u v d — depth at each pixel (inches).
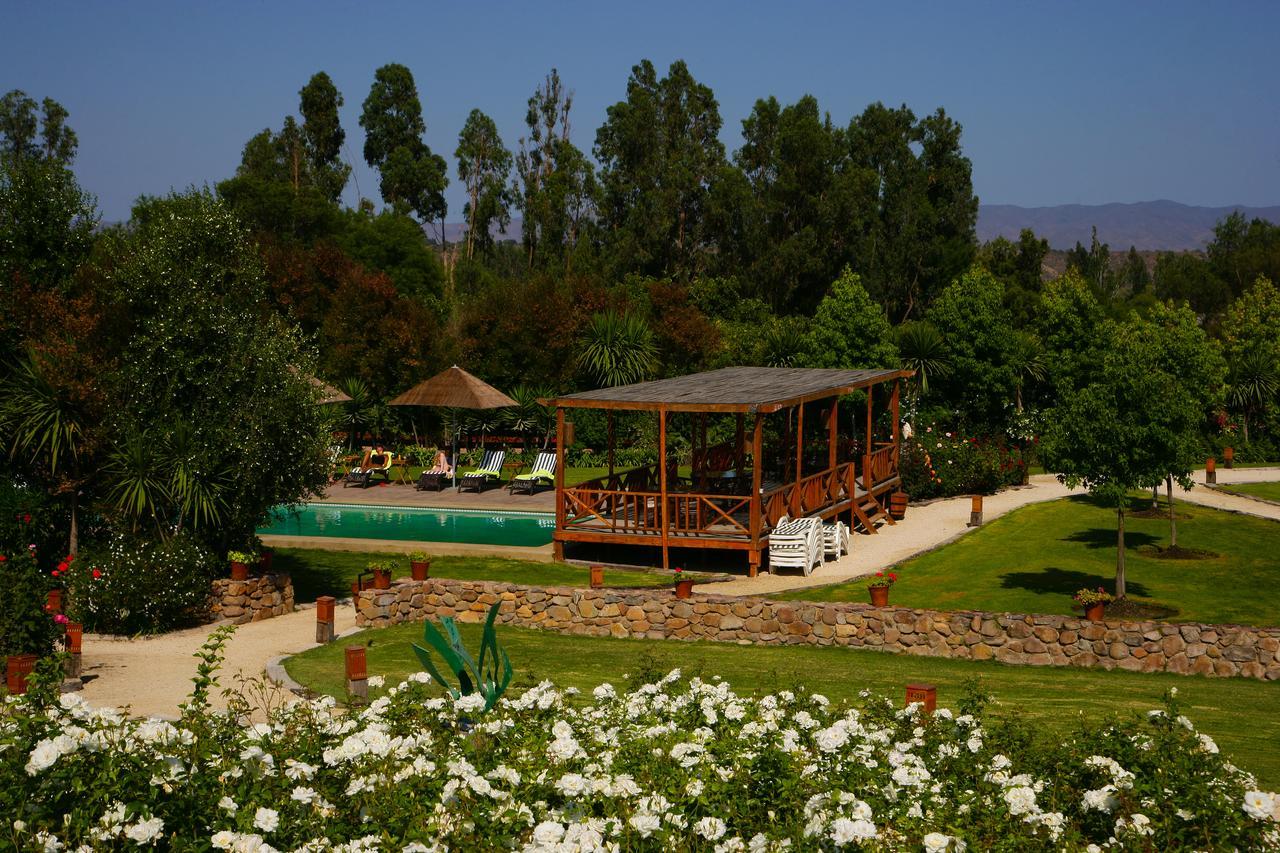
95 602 641.0
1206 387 765.9
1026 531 967.6
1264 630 529.7
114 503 706.2
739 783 236.2
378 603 663.8
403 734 267.7
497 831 212.2
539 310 1625.2
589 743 263.6
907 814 227.0
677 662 566.3
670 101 2910.9
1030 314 2361.0
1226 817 216.1
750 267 2608.3
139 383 713.6
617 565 869.2
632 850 212.5
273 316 796.6
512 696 311.7
